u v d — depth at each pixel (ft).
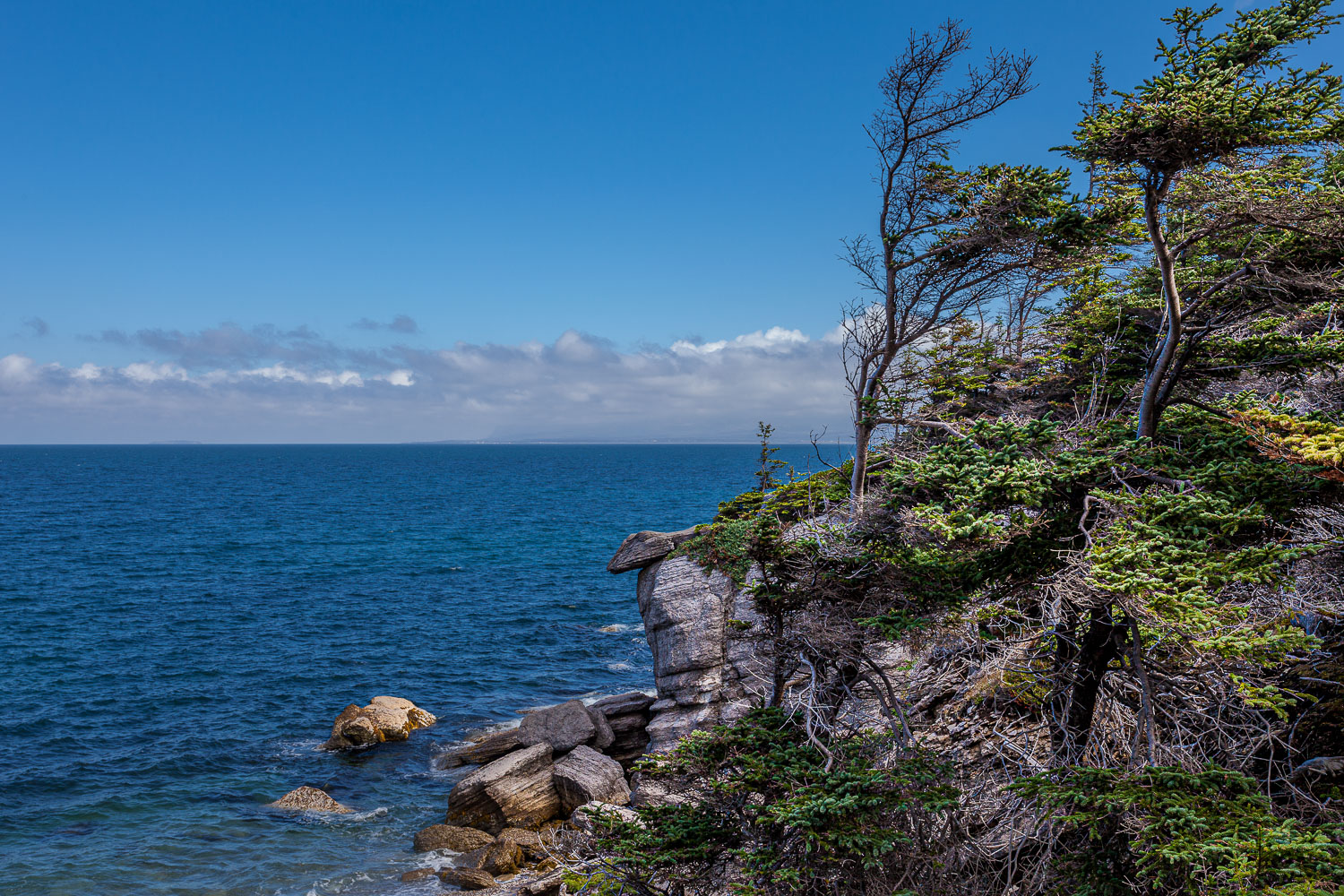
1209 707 41.37
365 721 103.86
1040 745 46.96
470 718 114.62
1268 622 34.06
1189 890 26.05
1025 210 48.34
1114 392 54.13
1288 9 41.50
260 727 109.91
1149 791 29.22
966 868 39.50
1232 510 32.65
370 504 441.27
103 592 191.62
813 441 58.90
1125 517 33.53
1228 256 50.01
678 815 41.32
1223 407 41.39
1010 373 66.33
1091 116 37.27
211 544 274.98
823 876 35.19
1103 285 60.95
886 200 56.29
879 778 34.65
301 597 191.52
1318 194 37.63
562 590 204.13
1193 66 42.29
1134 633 34.58
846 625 43.11
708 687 85.35
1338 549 38.37
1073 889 32.53
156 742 103.60
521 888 68.13
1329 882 24.00
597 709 96.63
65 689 122.42
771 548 44.98
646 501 459.73
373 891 71.20
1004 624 48.91
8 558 235.61
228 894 70.23
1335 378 46.16
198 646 147.13
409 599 190.19
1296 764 37.35
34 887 70.18
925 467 37.68
